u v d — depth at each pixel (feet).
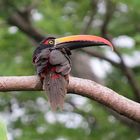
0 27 49.47
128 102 22.70
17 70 47.78
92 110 51.16
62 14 50.60
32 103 51.37
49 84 22.74
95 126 50.31
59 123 50.60
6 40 49.14
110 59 46.37
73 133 48.98
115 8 44.06
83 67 54.03
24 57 49.03
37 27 50.01
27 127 50.03
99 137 48.78
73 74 53.78
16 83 22.88
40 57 23.41
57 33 48.85
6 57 49.14
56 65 22.99
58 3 48.67
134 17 47.06
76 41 26.43
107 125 49.52
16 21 45.47
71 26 49.37
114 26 47.42
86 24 46.47
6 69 47.73
